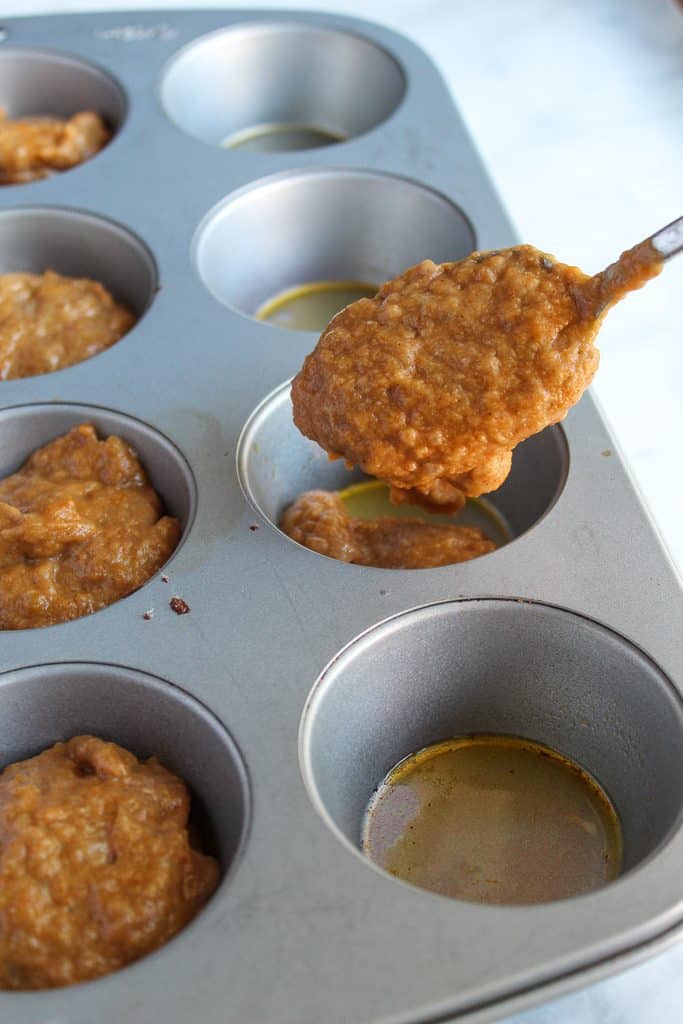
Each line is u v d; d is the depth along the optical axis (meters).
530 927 0.26
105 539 0.34
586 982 0.26
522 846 0.31
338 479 0.38
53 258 0.43
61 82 0.48
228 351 0.37
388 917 0.27
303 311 0.44
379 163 0.43
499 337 0.30
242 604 0.32
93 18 0.49
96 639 0.31
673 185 0.46
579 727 0.32
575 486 0.34
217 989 0.25
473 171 0.43
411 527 0.35
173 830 0.29
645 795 0.30
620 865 0.31
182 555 0.33
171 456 0.35
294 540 0.35
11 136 0.45
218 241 0.42
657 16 0.54
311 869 0.28
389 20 0.54
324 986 0.25
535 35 0.53
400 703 0.32
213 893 0.29
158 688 0.30
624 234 0.44
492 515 0.38
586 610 0.31
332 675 0.31
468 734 0.33
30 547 0.34
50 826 0.29
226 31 0.48
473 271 0.31
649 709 0.30
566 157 0.48
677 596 0.31
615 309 0.43
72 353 0.39
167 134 0.44
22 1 0.56
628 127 0.49
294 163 0.43
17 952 0.28
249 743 0.29
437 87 0.46
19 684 0.31
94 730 0.31
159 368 0.37
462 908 0.27
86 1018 0.25
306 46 0.49
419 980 0.25
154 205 0.42
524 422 0.30
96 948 0.28
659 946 0.26
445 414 0.31
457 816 0.32
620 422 0.39
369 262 0.44
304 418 0.32
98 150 0.46
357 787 0.32
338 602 0.32
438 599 0.32
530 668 0.32
